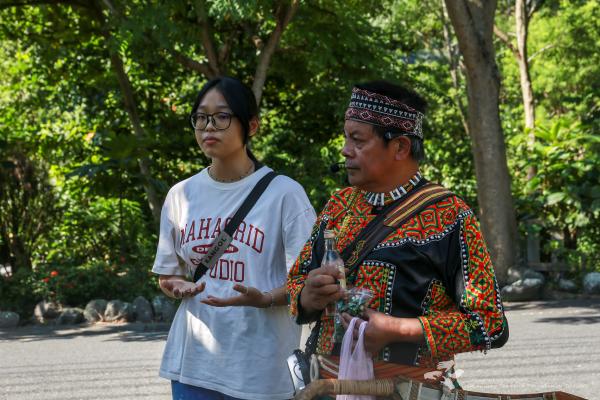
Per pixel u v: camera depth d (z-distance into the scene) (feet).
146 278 47.93
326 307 9.49
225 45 55.11
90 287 45.85
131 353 33.40
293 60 62.18
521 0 86.22
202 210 12.82
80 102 63.52
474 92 51.52
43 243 58.75
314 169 64.13
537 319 41.27
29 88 65.98
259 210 12.60
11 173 55.72
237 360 12.27
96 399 24.63
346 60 58.75
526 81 86.63
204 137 12.67
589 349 32.07
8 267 67.62
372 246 9.22
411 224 9.16
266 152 66.49
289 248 12.52
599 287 50.80
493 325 8.79
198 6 47.75
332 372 9.45
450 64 91.45
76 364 30.96
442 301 9.15
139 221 59.67
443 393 8.95
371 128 9.36
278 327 12.40
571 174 55.42
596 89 68.44
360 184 9.53
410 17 93.81
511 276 51.01
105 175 51.26
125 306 43.78
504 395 9.00
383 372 9.09
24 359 32.50
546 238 55.57
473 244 9.00
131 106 55.21
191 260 12.85
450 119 84.99
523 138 64.34
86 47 59.72
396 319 8.78
